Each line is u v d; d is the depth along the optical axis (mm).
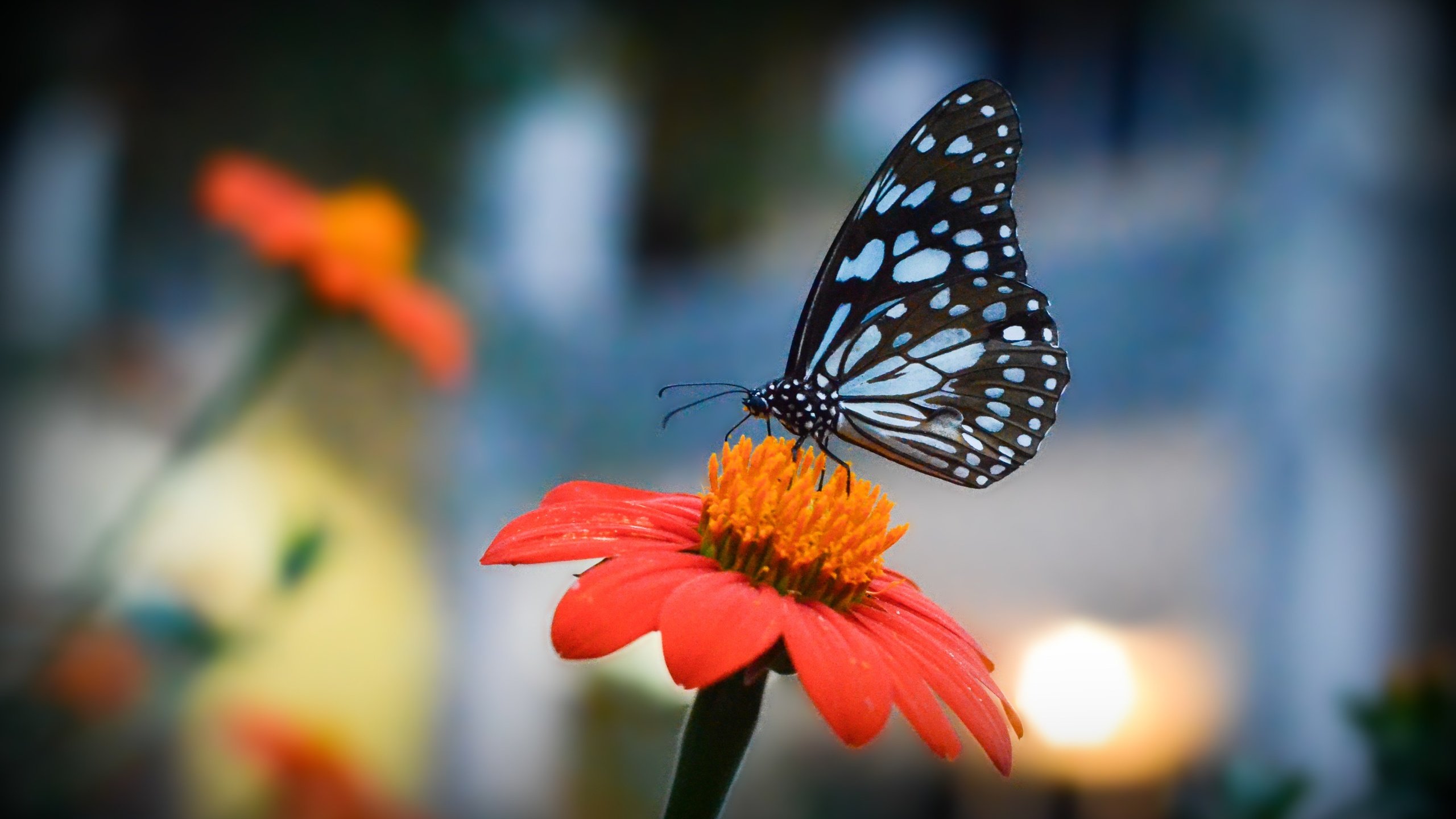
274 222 546
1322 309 702
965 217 469
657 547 422
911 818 775
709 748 411
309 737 542
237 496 729
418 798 801
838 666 406
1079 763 744
